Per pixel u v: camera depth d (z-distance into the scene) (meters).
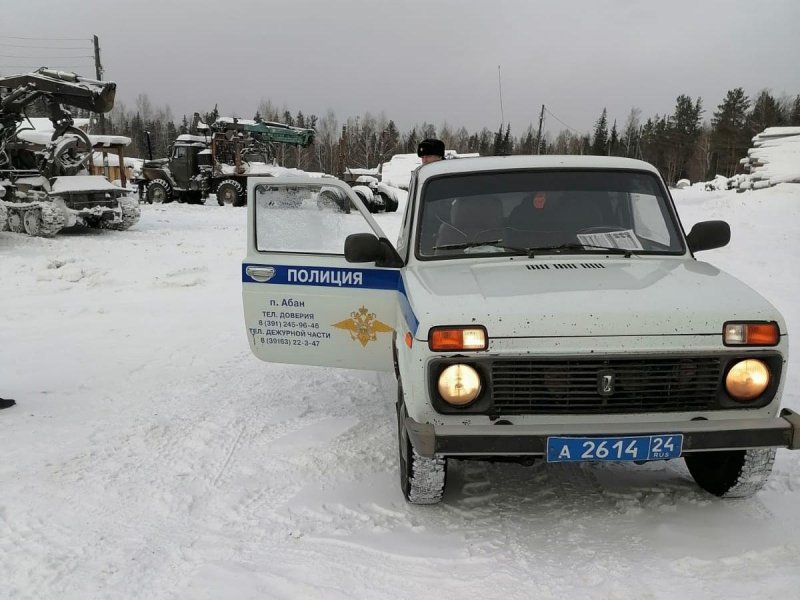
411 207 4.10
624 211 3.81
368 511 3.37
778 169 23.25
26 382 5.58
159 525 3.26
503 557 2.91
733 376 2.85
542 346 2.81
